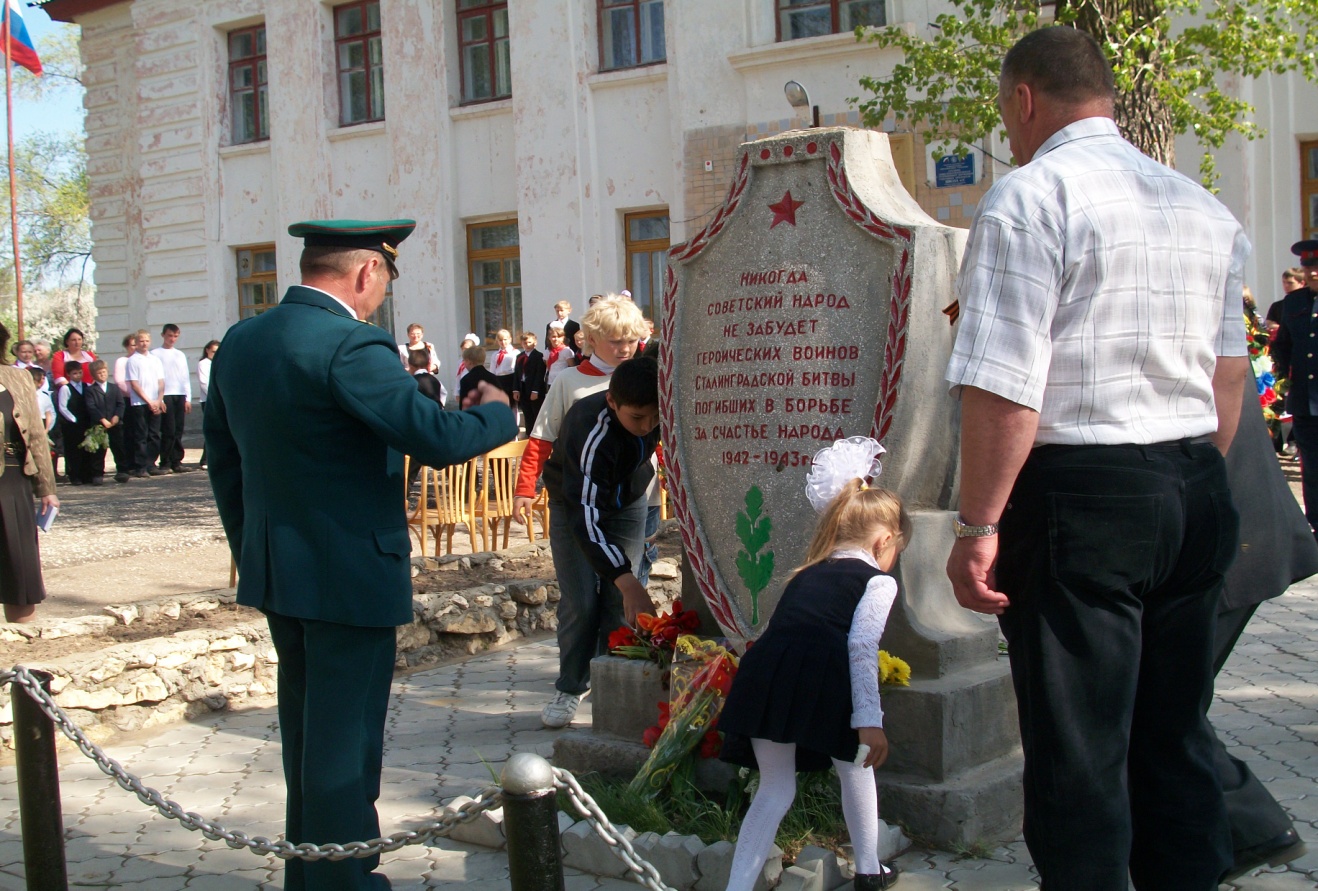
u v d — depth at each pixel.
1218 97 10.11
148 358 17.97
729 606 4.39
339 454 3.32
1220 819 2.93
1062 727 2.72
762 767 3.37
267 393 3.30
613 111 17.52
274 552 3.29
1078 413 2.74
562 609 5.41
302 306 3.40
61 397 17.12
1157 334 2.77
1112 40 9.31
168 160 21.92
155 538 11.77
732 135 16.27
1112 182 2.79
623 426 4.77
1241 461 3.45
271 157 20.83
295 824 3.50
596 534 4.70
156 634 6.98
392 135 19.44
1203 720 2.97
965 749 4.00
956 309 4.16
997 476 2.71
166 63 21.75
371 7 19.92
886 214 4.21
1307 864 3.67
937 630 4.23
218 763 5.18
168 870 4.04
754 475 4.39
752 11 16.05
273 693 6.32
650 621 4.57
